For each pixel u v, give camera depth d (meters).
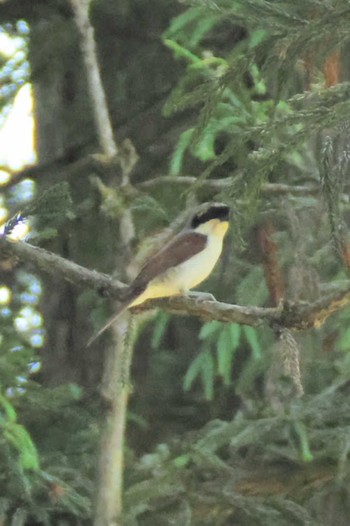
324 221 11.51
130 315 9.22
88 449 11.45
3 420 9.21
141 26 15.05
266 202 10.80
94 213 12.73
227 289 12.88
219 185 10.74
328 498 12.05
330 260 11.62
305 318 7.42
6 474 9.76
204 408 14.48
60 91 15.39
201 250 9.77
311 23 7.01
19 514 9.80
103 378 9.99
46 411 11.43
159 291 9.41
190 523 10.48
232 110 10.52
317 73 9.27
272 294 10.66
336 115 6.88
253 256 12.85
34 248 8.76
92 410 11.75
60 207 8.56
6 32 14.57
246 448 12.10
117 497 9.85
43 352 14.95
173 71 15.05
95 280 8.86
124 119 15.01
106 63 15.25
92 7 14.80
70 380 14.78
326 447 10.80
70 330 14.87
